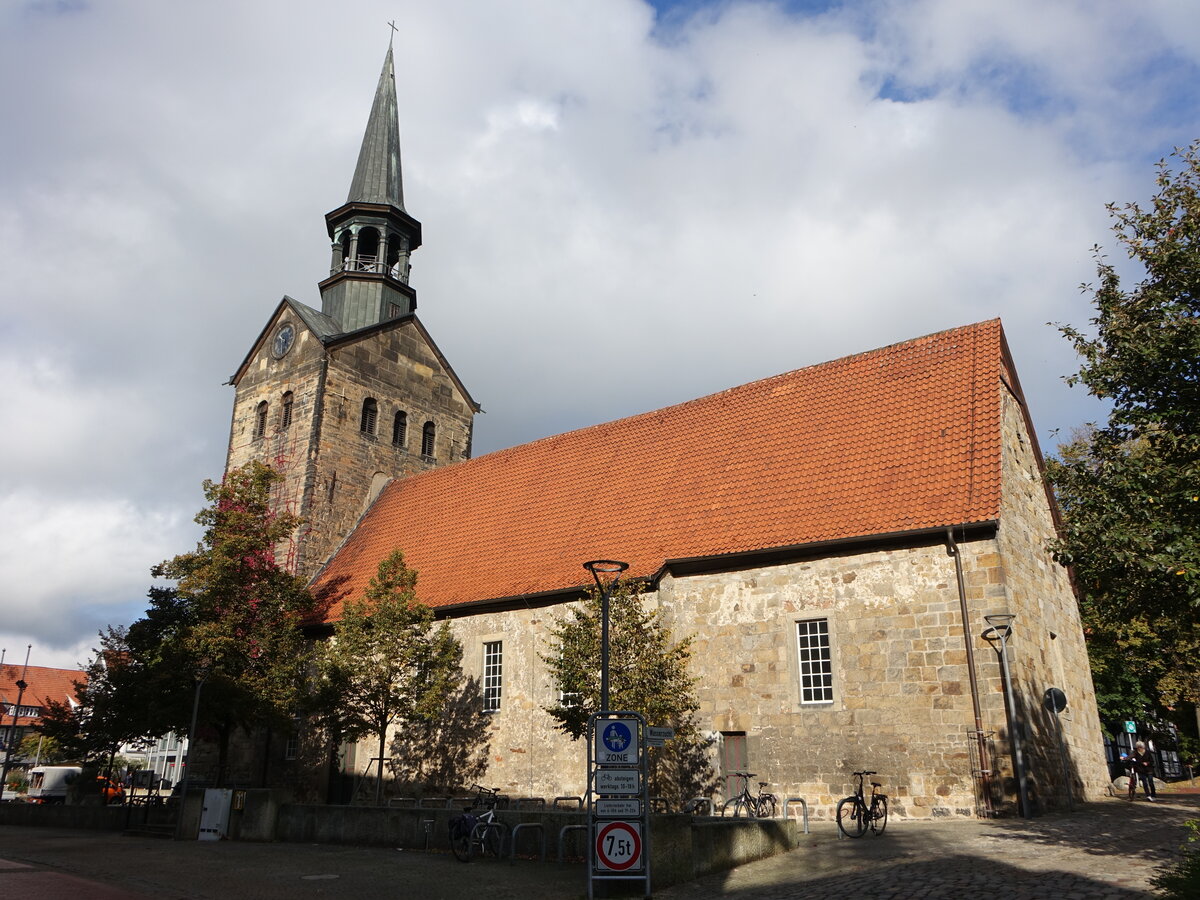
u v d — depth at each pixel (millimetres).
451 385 44469
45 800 45719
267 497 31969
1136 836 15156
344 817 20344
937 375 25375
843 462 24484
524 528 30641
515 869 15562
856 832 17359
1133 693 36312
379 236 43250
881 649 21203
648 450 30391
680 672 20922
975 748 19562
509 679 27266
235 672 28328
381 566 27188
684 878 13781
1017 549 22156
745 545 23516
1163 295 13758
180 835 22688
